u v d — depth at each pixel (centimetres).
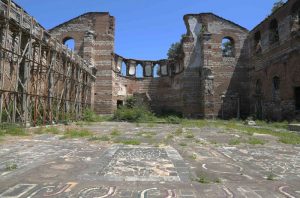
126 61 4550
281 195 559
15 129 1544
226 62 3991
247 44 4038
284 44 2869
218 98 3906
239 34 4050
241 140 1412
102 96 3925
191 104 3928
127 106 4019
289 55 2762
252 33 3844
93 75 3834
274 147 1209
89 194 549
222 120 3612
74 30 4078
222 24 4053
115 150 1054
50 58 2305
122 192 563
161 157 920
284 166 830
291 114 2711
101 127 2255
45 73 2227
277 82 3084
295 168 805
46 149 1052
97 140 1344
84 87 3372
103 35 4034
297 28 2741
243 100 3944
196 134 1719
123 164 812
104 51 4000
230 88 3944
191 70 3978
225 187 606
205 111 3794
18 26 1702
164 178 668
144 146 1168
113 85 4059
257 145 1258
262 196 552
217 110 3878
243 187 609
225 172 743
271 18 3198
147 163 827
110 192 562
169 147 1148
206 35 3934
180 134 1705
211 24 4044
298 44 2620
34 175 677
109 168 762
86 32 3919
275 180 671
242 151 1088
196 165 817
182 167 783
